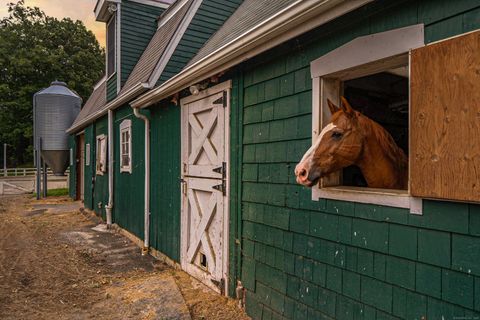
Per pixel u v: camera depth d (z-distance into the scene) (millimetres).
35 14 31766
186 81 3730
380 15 1844
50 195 14570
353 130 1971
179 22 5777
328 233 2188
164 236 4840
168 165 4695
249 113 2988
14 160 33406
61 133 13164
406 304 1718
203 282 3770
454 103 1445
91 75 31781
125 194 6660
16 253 5266
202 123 3830
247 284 3035
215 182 3529
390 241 1797
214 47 4555
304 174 1980
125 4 7297
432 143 1535
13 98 29484
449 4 1529
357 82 2584
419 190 1602
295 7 2078
